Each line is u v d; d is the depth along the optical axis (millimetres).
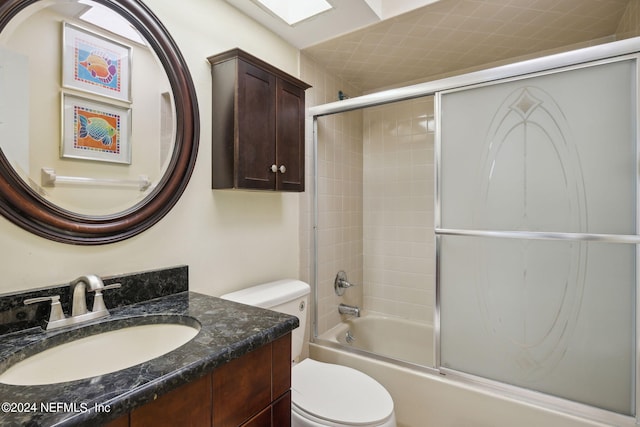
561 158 1351
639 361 1221
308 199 2115
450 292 1609
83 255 1032
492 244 1507
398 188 2623
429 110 2479
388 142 2666
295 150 1653
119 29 1116
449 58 2186
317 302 2172
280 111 1561
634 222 1226
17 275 901
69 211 994
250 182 1400
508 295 1475
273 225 1812
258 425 849
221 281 1492
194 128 1350
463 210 1568
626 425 1236
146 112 1190
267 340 859
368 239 2773
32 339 826
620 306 1265
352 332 2447
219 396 747
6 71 879
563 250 1363
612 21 1750
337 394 1340
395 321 2551
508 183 1463
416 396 1668
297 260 2006
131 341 977
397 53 2098
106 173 1082
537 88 1395
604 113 1270
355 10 1638
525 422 1393
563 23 1766
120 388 588
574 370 1343
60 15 980
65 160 989
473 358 1556
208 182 1429
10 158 883
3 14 868
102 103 1074
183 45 1334
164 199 1239
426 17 1696
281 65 1886
